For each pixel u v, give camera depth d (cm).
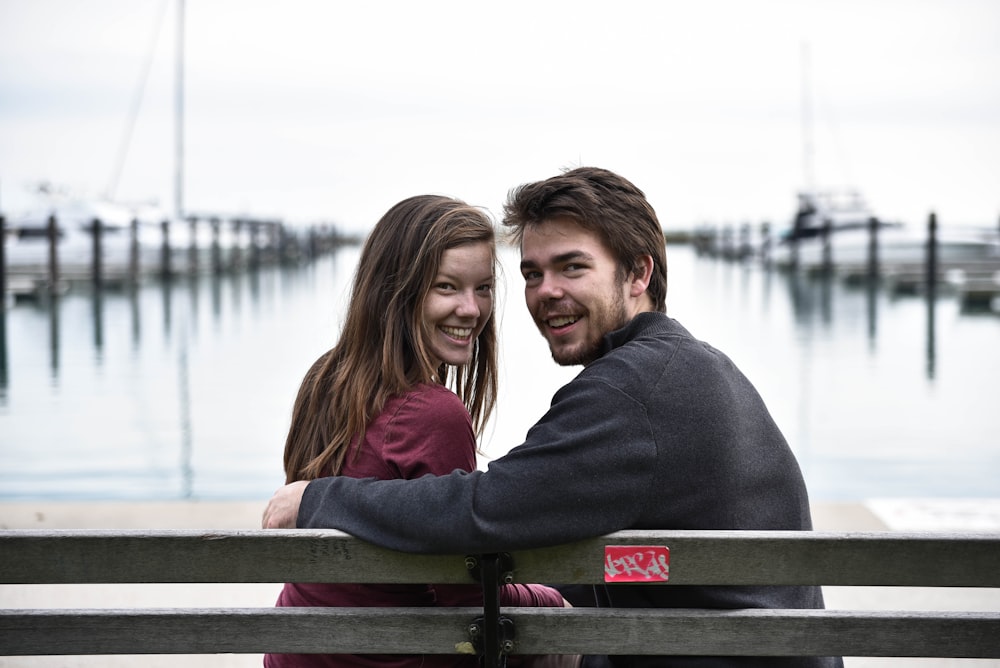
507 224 207
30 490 570
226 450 672
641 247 202
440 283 204
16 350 1188
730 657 178
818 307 1738
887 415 795
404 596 190
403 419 190
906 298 1945
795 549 168
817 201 3244
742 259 3400
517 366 939
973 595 329
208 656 288
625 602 184
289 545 173
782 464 191
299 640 175
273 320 1514
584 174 205
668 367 179
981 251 2503
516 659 197
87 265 2406
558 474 170
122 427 747
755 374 997
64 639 175
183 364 1068
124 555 171
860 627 172
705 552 170
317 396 210
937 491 568
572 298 201
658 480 175
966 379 964
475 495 169
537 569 174
